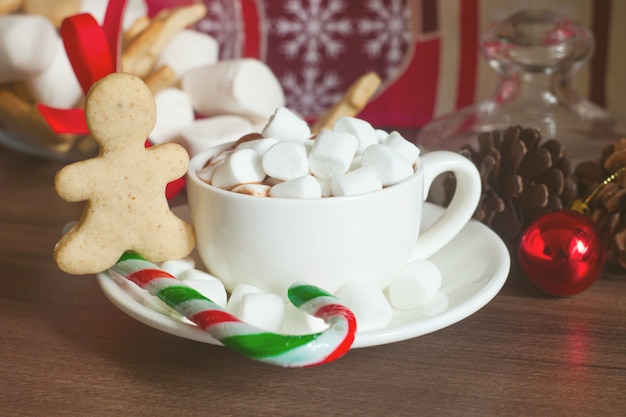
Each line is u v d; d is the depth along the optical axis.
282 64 0.92
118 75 0.52
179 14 0.73
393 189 0.52
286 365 0.46
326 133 0.52
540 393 0.50
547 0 0.87
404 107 0.91
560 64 0.73
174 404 0.49
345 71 0.92
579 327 0.55
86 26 0.59
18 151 0.83
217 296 0.52
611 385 0.50
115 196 0.53
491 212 0.61
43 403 0.50
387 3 0.89
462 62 0.89
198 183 0.53
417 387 0.50
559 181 0.60
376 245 0.52
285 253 0.52
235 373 0.52
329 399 0.50
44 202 0.72
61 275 0.61
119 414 0.49
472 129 0.74
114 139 0.52
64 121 0.63
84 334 0.55
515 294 0.58
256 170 0.53
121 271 0.53
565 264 0.56
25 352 0.53
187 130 0.71
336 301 0.49
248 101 0.73
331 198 0.51
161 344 0.54
